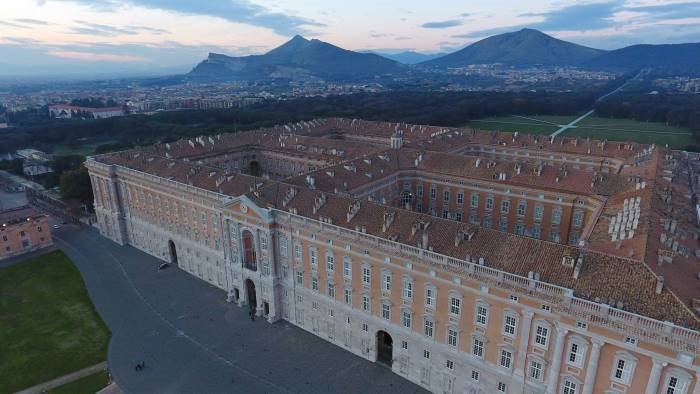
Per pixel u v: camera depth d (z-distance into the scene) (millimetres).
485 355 67625
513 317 62875
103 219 145500
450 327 70000
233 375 80812
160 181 118312
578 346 57031
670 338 48938
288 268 92312
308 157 156000
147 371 82250
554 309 57562
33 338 92562
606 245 68375
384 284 76812
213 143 165625
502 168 116750
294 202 92438
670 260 59781
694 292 54875
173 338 91875
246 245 99688
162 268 123312
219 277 110938
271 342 90000
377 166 123062
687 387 49688
